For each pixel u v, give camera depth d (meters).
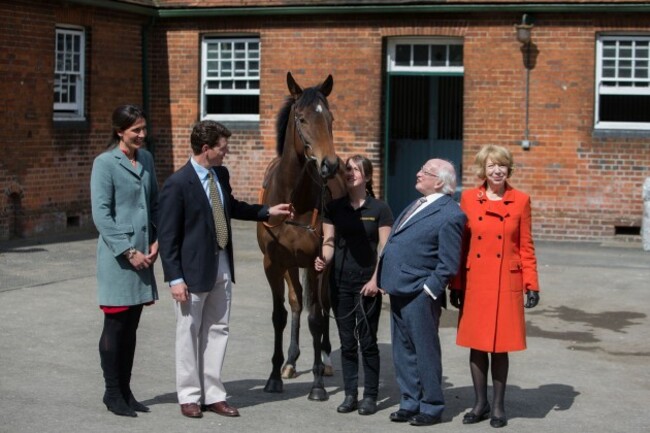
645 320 11.62
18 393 7.98
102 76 18.80
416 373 7.53
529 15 18.09
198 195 7.36
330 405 7.96
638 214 17.97
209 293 7.51
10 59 16.55
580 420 7.66
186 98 20.12
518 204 7.37
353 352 7.77
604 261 15.89
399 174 20.39
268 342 10.18
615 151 18.00
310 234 7.99
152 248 7.42
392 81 20.23
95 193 7.24
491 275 7.32
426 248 7.33
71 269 14.05
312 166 7.89
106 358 7.41
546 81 18.22
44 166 17.41
